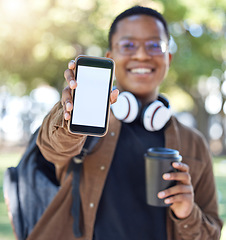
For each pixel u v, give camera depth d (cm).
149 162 167
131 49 201
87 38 1184
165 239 188
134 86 202
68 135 146
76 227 182
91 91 144
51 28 1128
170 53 226
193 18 1152
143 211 187
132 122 201
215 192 210
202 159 204
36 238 188
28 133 2539
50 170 210
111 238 182
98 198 183
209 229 190
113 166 190
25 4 1053
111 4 988
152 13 205
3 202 729
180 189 167
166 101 203
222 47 1346
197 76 1345
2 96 2248
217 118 2441
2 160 1520
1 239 498
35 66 1317
